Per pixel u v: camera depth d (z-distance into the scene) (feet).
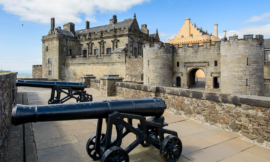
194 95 23.53
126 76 108.58
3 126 13.01
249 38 65.82
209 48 76.59
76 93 30.50
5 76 16.34
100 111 11.43
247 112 17.28
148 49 83.46
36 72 176.65
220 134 18.72
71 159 13.46
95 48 136.46
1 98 13.25
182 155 14.28
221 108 20.44
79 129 19.99
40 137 17.57
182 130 19.99
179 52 82.53
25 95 45.16
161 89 29.32
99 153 12.78
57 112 10.21
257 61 66.64
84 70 128.88
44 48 145.79
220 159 13.73
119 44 123.85
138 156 14.06
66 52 141.08
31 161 12.80
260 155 14.32
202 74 186.91
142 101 13.15
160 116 14.52
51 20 141.49
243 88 66.95
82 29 158.30
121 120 11.83
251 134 16.92
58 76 137.08
